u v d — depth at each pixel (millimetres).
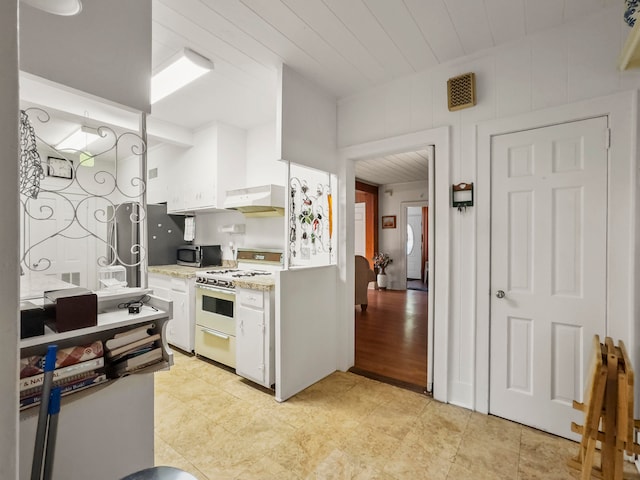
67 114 2732
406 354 3271
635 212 1676
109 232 3777
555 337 1935
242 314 2639
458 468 1646
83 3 1249
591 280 1824
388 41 2053
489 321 2148
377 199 7480
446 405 2270
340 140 2875
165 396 2393
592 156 1815
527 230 2021
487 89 2145
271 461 1692
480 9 1765
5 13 422
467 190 2203
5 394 419
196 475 1591
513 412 2068
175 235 4254
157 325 1405
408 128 2492
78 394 1135
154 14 1795
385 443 1843
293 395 2410
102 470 1248
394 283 7312
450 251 2287
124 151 4355
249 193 3115
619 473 1352
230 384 2604
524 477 1582
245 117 3359
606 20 1765
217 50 2146
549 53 1932
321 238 2955
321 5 1729
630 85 1712
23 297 1314
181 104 3035
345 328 2871
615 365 1377
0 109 416
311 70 2408
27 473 1055
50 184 4230
